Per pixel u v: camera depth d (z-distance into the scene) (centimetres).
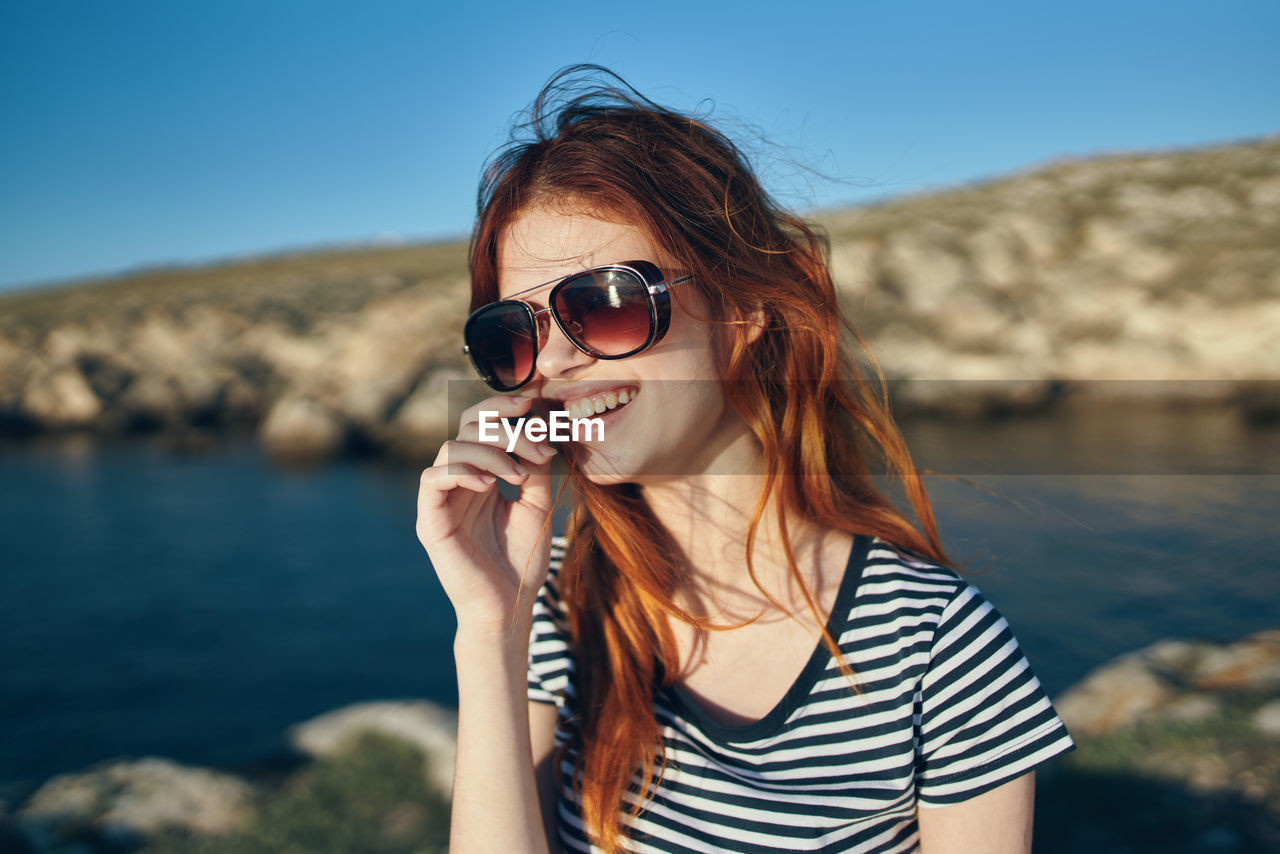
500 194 155
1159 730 618
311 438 3206
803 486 158
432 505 149
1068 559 1327
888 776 139
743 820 141
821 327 159
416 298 4306
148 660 1291
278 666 1241
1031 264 3653
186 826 590
